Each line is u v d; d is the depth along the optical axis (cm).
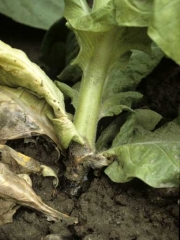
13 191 65
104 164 69
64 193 70
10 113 68
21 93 69
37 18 103
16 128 68
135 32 67
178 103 85
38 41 112
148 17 60
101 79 70
